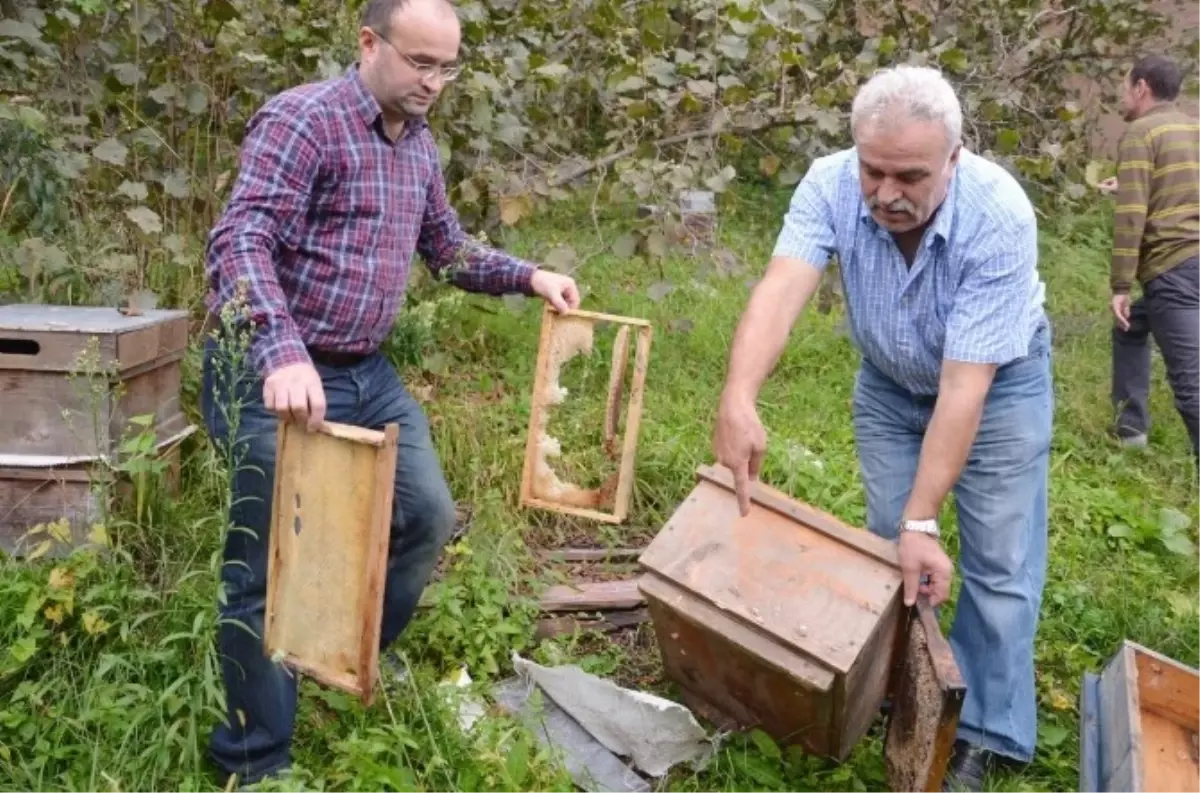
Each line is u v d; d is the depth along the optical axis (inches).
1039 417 112.3
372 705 113.6
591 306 201.9
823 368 216.5
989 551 114.3
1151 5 313.6
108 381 124.6
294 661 93.1
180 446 146.1
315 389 87.4
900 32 253.1
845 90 203.8
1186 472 203.8
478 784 107.0
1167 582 166.1
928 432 103.7
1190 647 146.2
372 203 102.6
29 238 155.6
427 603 131.0
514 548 145.7
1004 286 101.6
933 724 95.3
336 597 89.4
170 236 166.7
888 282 107.3
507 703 120.9
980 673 117.6
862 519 167.0
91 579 117.6
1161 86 203.2
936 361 110.0
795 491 172.2
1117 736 110.3
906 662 109.1
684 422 184.5
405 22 97.5
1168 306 194.7
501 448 166.4
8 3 168.7
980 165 103.3
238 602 100.9
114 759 100.9
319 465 88.3
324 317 104.0
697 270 228.2
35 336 123.3
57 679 108.7
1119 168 196.7
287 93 100.7
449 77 101.8
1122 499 187.0
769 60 206.1
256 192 96.6
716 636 105.1
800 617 102.8
